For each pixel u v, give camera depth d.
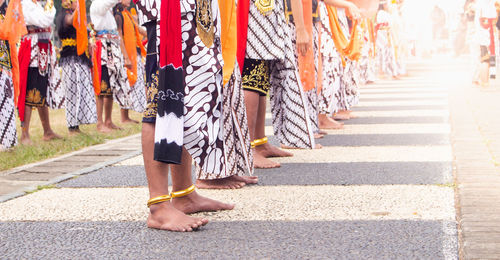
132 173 4.11
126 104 6.83
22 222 2.89
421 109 7.46
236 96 3.43
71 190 3.61
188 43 2.64
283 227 2.69
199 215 2.93
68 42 6.13
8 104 5.05
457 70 15.29
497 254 2.24
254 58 3.83
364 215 2.84
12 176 4.13
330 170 3.97
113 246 2.48
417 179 3.61
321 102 5.79
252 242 2.49
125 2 6.59
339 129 6.04
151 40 2.63
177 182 2.92
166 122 2.55
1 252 2.44
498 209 2.86
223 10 3.27
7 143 5.06
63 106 6.04
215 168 2.76
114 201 3.27
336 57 5.76
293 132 4.07
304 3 4.43
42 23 5.59
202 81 2.67
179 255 2.35
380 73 13.29
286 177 3.79
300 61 4.48
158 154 2.55
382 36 13.06
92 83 6.30
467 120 6.32
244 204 3.13
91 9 6.28
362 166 4.08
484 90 9.62
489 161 4.12
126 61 6.69
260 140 4.42
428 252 2.30
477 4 10.03
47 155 5.09
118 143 5.73
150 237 2.59
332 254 2.31
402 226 2.64
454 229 2.58
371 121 6.56
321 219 2.80
